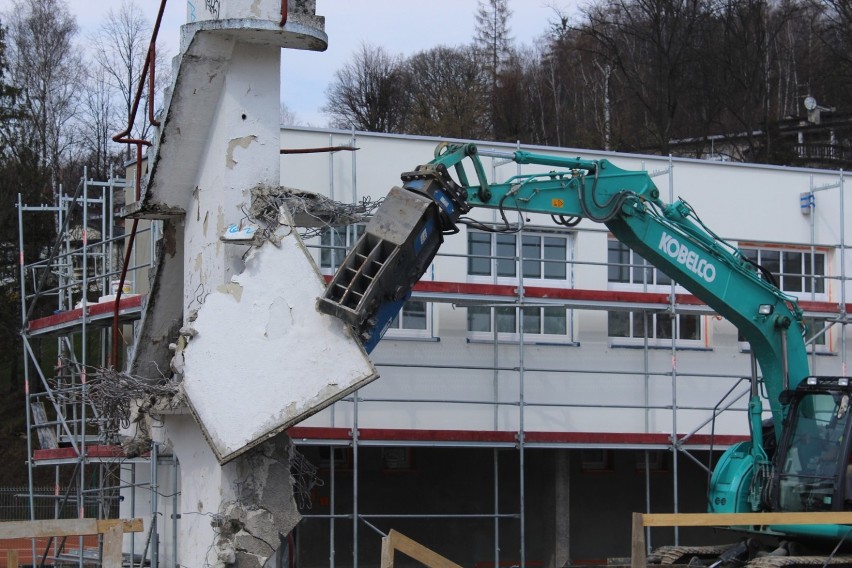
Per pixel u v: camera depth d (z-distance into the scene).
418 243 7.37
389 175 14.52
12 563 6.59
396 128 49.88
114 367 7.77
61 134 46.84
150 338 7.44
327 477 15.55
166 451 13.66
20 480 30.55
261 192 6.59
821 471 10.74
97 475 19.38
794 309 11.54
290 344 6.25
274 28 6.41
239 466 6.32
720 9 37.81
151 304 7.43
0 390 34.69
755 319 11.24
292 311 6.30
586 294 14.52
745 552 11.52
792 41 40.97
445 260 15.09
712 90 37.44
